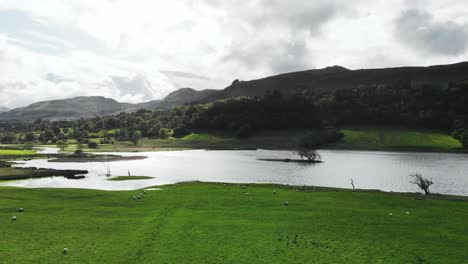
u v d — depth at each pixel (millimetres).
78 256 27375
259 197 52594
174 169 125125
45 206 46000
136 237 32094
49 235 32719
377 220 38219
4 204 46938
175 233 33250
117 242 30719
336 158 172125
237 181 95875
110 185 84062
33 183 86500
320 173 113938
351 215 40562
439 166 135500
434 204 47406
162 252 28250
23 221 37688
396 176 107312
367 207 45250
